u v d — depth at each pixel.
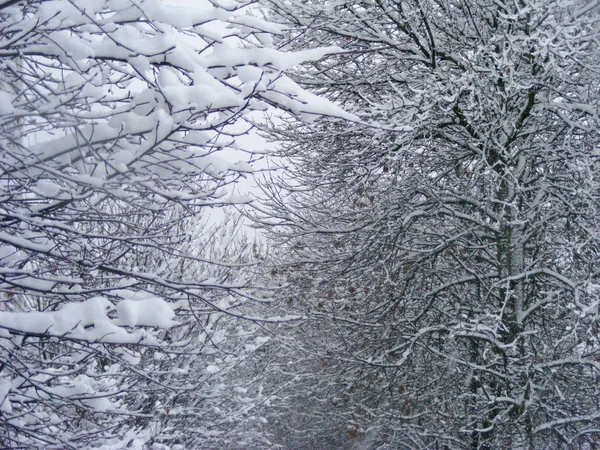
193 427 10.84
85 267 4.89
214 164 4.55
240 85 4.48
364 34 10.47
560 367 9.55
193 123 4.48
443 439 11.09
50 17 4.14
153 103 4.38
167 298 5.41
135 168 4.21
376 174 11.11
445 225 11.80
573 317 10.13
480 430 9.21
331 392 14.91
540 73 9.68
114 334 4.27
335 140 11.26
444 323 11.28
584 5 10.49
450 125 10.93
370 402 12.71
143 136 4.43
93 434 5.32
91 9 4.36
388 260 11.42
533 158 10.90
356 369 12.82
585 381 10.59
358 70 11.13
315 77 11.00
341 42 10.68
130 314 4.16
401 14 9.69
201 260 4.98
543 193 10.16
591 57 9.89
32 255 4.82
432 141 11.04
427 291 12.15
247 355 10.63
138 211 4.91
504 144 10.05
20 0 3.94
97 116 4.07
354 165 10.92
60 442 4.83
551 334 11.00
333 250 13.09
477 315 11.19
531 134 10.61
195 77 4.29
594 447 9.77
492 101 9.45
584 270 10.01
